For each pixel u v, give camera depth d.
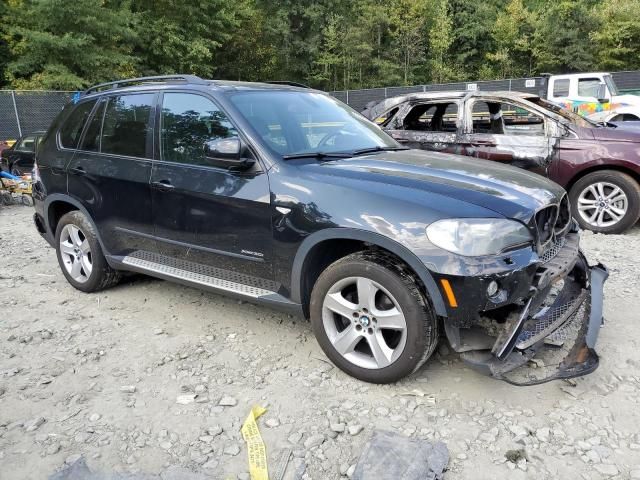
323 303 3.28
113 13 24.02
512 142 6.87
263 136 3.60
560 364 3.09
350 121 4.39
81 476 2.50
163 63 28.50
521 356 2.96
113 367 3.54
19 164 13.96
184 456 2.65
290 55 39.66
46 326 4.20
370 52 39.97
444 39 41.25
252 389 3.24
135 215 4.21
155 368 3.52
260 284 3.59
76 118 4.88
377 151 4.04
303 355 3.64
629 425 2.81
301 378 3.34
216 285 3.78
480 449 2.65
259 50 37.28
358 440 2.74
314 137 3.92
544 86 16.33
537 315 3.08
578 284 3.61
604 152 6.45
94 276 4.73
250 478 2.49
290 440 2.76
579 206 6.80
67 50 22.72
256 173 3.49
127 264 4.40
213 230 3.71
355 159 3.67
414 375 3.33
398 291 2.96
